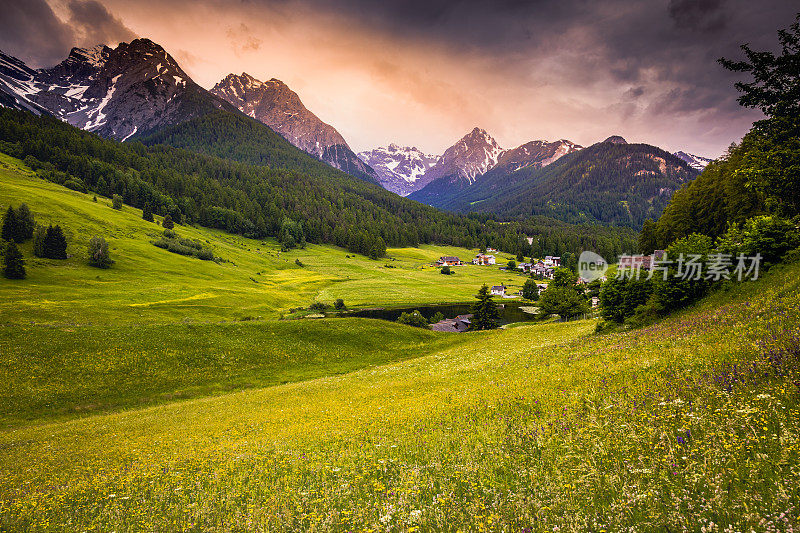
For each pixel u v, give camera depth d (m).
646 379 13.12
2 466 19.19
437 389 24.05
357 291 150.00
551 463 8.12
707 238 39.53
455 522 6.18
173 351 47.06
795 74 15.57
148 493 10.65
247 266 175.38
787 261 29.72
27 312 78.06
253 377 45.00
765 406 8.39
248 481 10.55
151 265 134.00
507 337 53.78
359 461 10.63
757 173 17.48
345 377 40.53
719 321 22.03
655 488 6.18
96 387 38.81
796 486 5.48
